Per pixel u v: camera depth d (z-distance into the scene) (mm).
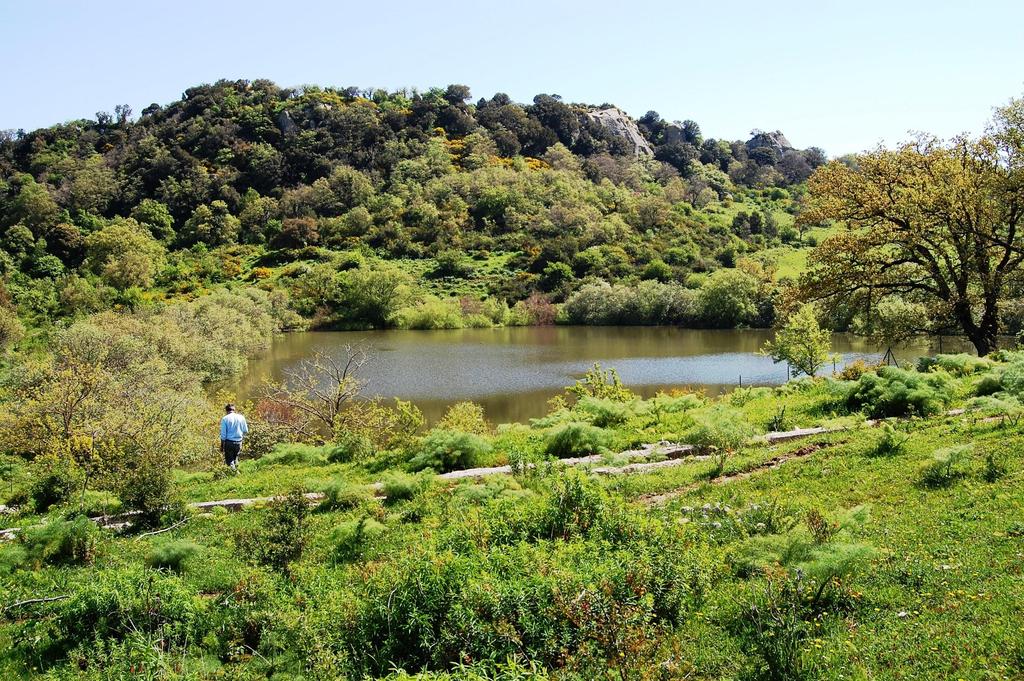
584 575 7059
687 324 81312
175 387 29922
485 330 79000
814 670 5848
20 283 78500
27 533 10820
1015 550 7438
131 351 32531
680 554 7828
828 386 19266
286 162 141125
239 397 39188
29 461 20203
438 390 41094
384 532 10922
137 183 127875
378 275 82750
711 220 131500
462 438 15367
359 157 145875
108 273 81125
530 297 91312
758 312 77500
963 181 24766
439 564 7367
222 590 9234
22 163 138875
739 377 44438
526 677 5793
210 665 7383
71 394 20031
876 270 28391
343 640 7141
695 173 178250
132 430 19703
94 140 153500
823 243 29422
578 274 99500
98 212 118375
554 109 184250
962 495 9430
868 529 8797
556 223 119312
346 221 117812
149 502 12109
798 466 12078
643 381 43531
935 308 27781
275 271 97125
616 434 16766
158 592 8469
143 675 7000
